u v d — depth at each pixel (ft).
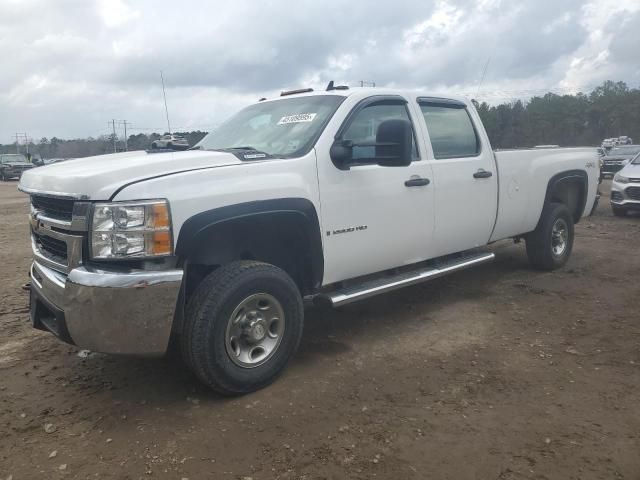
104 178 10.69
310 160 13.15
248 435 10.41
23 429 10.74
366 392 12.10
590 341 14.93
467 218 17.54
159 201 10.57
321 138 13.60
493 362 13.62
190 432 10.55
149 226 10.48
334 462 9.53
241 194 11.66
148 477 9.20
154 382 12.77
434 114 17.07
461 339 15.20
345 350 14.51
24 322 16.96
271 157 12.97
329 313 17.57
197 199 11.03
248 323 11.98
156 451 9.94
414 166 15.60
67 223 11.09
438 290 20.06
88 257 10.77
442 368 13.30
